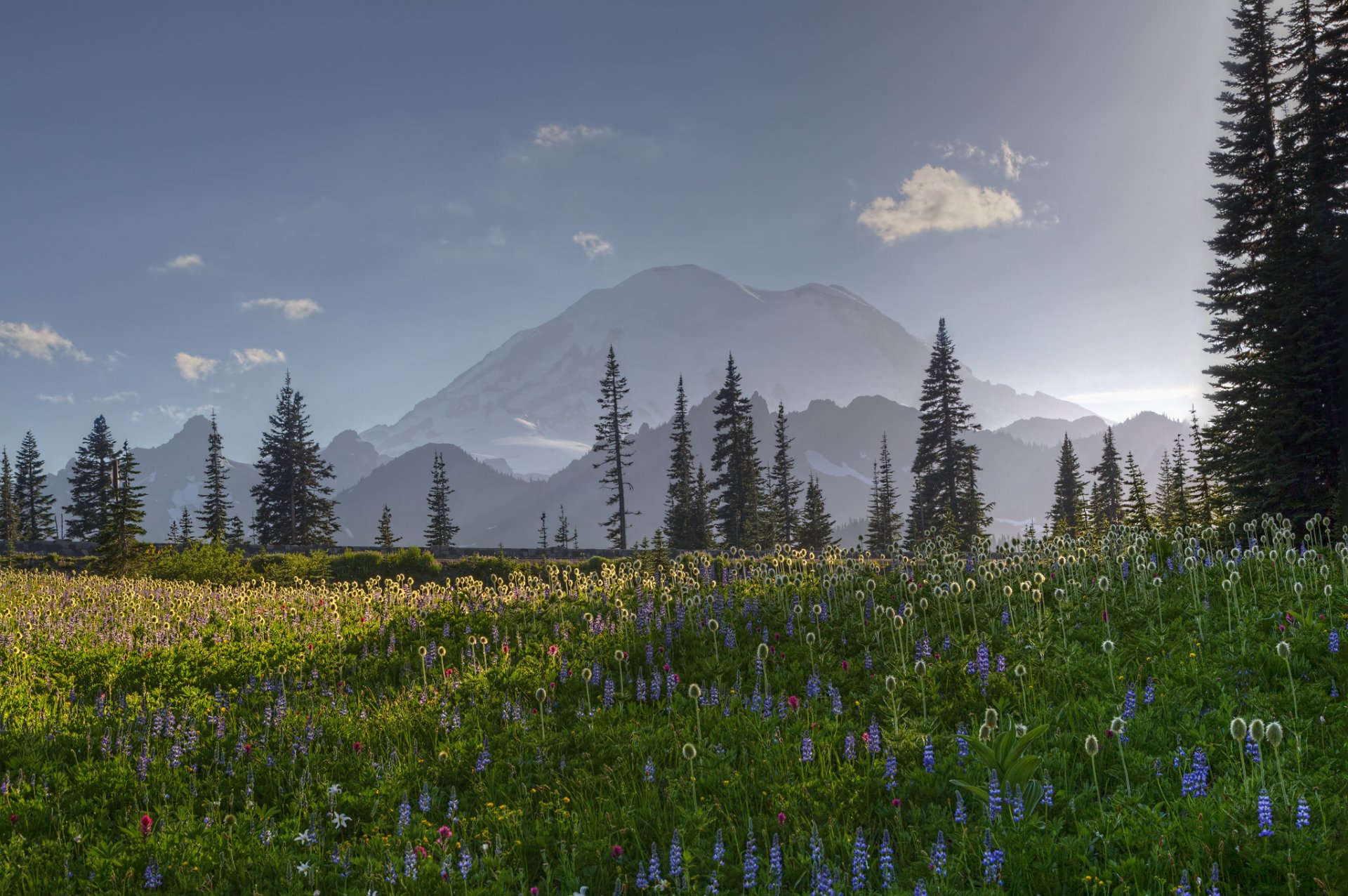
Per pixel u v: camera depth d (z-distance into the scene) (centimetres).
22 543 5547
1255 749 647
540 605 1791
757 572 1970
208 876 685
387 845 720
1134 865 547
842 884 590
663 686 1159
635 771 852
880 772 762
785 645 1273
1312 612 1015
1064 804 670
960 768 758
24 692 1219
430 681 1313
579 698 1155
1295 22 3500
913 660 1103
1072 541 1717
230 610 2023
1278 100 3591
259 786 902
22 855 715
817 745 842
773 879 602
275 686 1334
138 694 1258
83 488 9588
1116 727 661
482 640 1465
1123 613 1166
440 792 866
